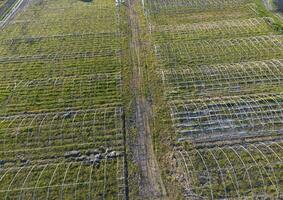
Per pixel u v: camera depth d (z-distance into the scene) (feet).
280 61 117.91
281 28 140.77
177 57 125.80
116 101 107.45
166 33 143.43
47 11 174.60
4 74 122.52
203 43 133.18
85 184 81.00
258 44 129.80
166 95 107.96
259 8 162.91
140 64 124.67
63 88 113.39
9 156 89.56
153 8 168.76
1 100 109.40
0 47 140.87
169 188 79.82
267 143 88.99
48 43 141.90
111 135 94.68
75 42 141.38
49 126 97.50
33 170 85.15
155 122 98.48
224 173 80.74
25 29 155.22
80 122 98.84
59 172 84.23
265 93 105.09
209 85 109.91
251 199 75.36
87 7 176.65
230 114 97.35
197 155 86.58
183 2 173.78
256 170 80.74
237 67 115.85
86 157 88.38
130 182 82.07
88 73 121.08
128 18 161.07
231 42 132.26
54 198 78.28
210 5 169.27
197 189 78.23
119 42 139.74
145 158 87.97
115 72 120.88
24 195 79.05
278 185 77.56
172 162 85.92
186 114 99.25
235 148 87.76
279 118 95.35
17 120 100.68
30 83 116.67
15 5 185.37
